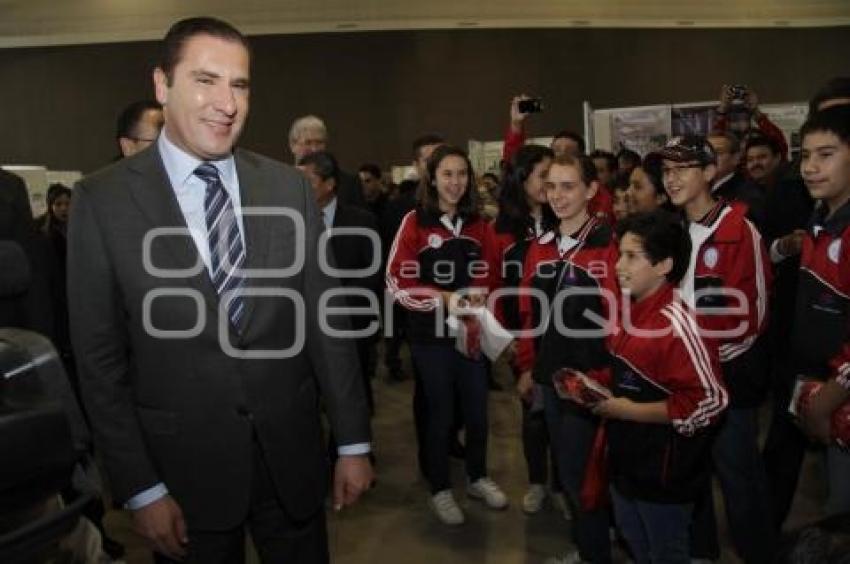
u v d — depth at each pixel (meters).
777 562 1.07
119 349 1.56
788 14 12.14
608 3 11.88
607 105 12.05
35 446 0.95
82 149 11.60
